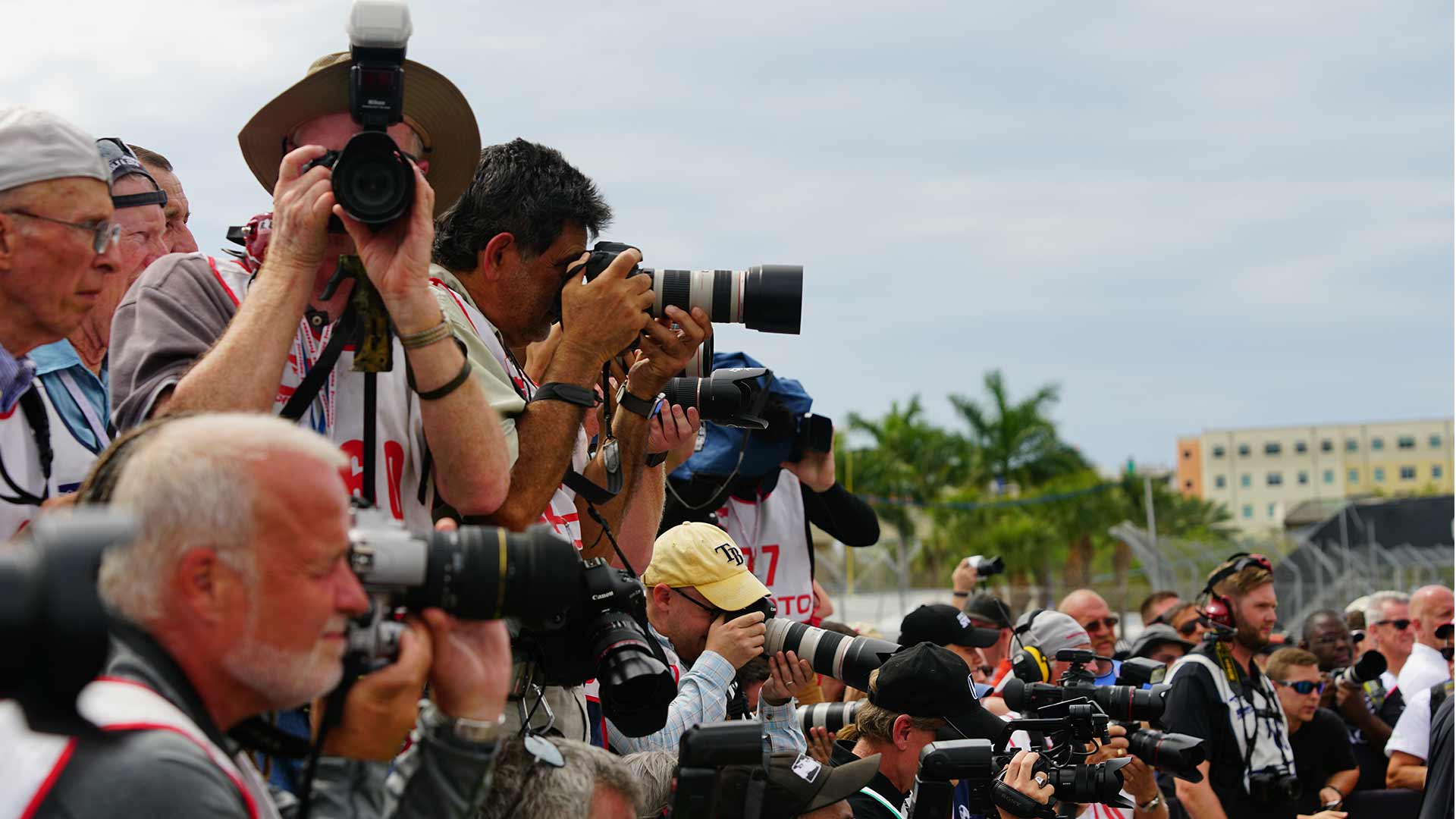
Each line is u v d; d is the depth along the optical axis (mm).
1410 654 17109
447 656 3855
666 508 9766
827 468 10297
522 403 5602
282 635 3348
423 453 5281
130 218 6699
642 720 5320
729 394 7344
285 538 3350
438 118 5512
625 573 5805
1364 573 44812
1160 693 9203
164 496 3303
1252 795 12281
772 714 8414
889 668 8078
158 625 3326
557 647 5297
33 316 5000
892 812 7855
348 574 3520
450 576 3762
